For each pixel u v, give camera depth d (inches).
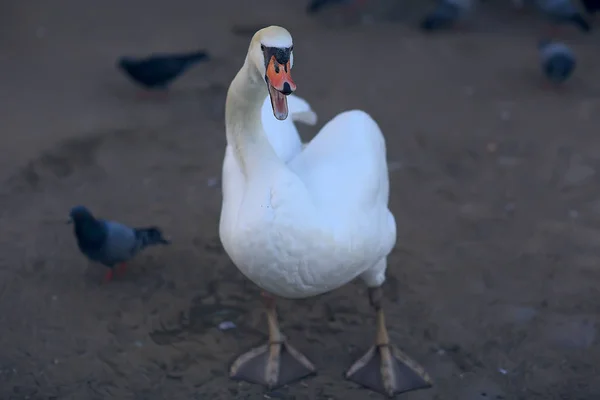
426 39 716.7
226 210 285.3
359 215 267.0
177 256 394.9
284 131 315.3
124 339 337.4
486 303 357.1
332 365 323.3
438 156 498.3
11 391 307.6
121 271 379.2
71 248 400.8
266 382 312.0
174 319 350.0
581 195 448.1
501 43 706.8
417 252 395.5
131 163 489.1
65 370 319.6
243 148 261.4
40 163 485.4
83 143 514.3
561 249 396.8
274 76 235.5
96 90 604.1
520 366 320.2
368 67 650.8
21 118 551.5
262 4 808.9
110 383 313.4
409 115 560.7
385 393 307.1
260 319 350.3
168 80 576.7
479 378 314.3
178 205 442.0
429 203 441.7
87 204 440.8
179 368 322.0
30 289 368.2
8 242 403.2
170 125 545.6
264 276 261.3
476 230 414.3
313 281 263.3
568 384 310.2
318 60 664.4
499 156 497.7
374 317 350.0
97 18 762.8
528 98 590.2
